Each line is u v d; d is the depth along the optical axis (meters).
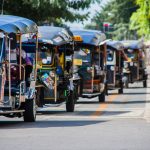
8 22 23.67
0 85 23.00
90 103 37.59
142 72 57.81
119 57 47.41
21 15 46.69
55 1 45.94
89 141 18.67
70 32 32.09
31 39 26.94
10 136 19.94
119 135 20.14
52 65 29.72
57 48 30.27
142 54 58.41
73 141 18.69
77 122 24.72
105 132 20.98
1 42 23.19
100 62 38.84
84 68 36.81
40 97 28.61
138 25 63.75
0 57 23.00
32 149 17.03
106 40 39.06
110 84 45.88
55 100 29.75
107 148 17.22
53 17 47.19
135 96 44.81
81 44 36.84
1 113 23.42
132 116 27.78
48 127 22.73
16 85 24.06
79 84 34.28
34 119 25.00
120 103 37.59
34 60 26.02
